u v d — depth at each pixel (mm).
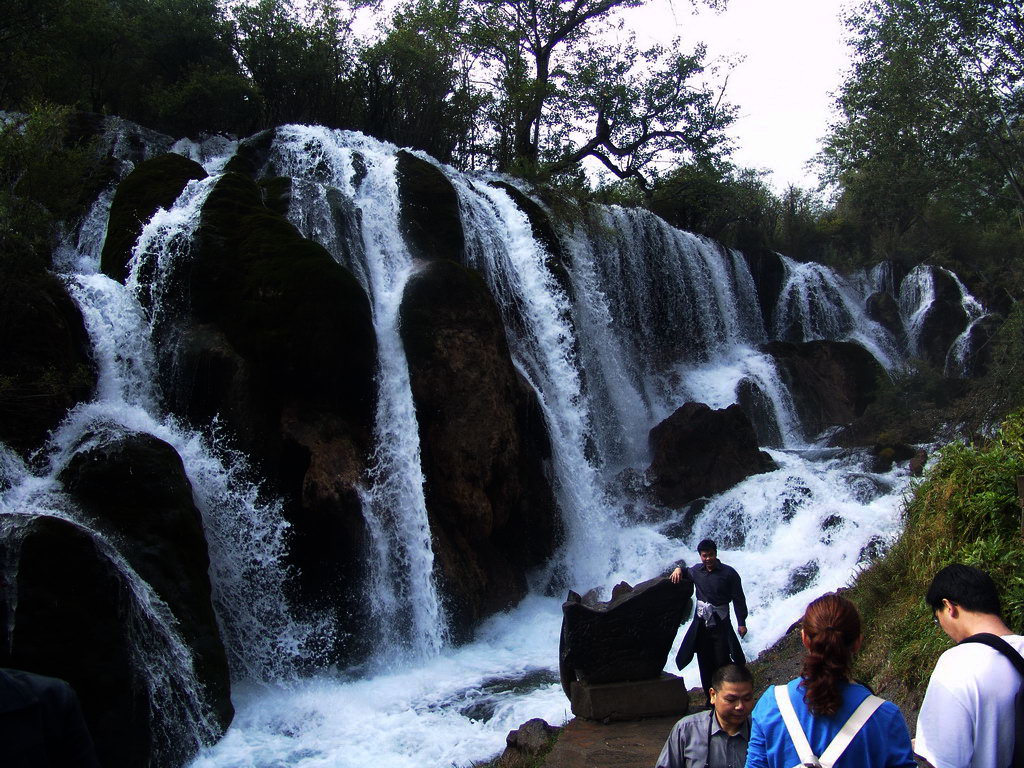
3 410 10711
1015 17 19359
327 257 13742
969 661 3203
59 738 2639
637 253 24328
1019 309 17688
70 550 8125
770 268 30109
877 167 24125
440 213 17516
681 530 16516
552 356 18531
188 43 24500
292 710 10227
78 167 16375
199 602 9945
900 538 9961
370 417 13797
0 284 11367
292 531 12477
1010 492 7703
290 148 19656
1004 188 26250
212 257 14000
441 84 27531
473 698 10359
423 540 13133
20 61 19266
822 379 25516
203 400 13148
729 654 7621
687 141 30750
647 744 7148
